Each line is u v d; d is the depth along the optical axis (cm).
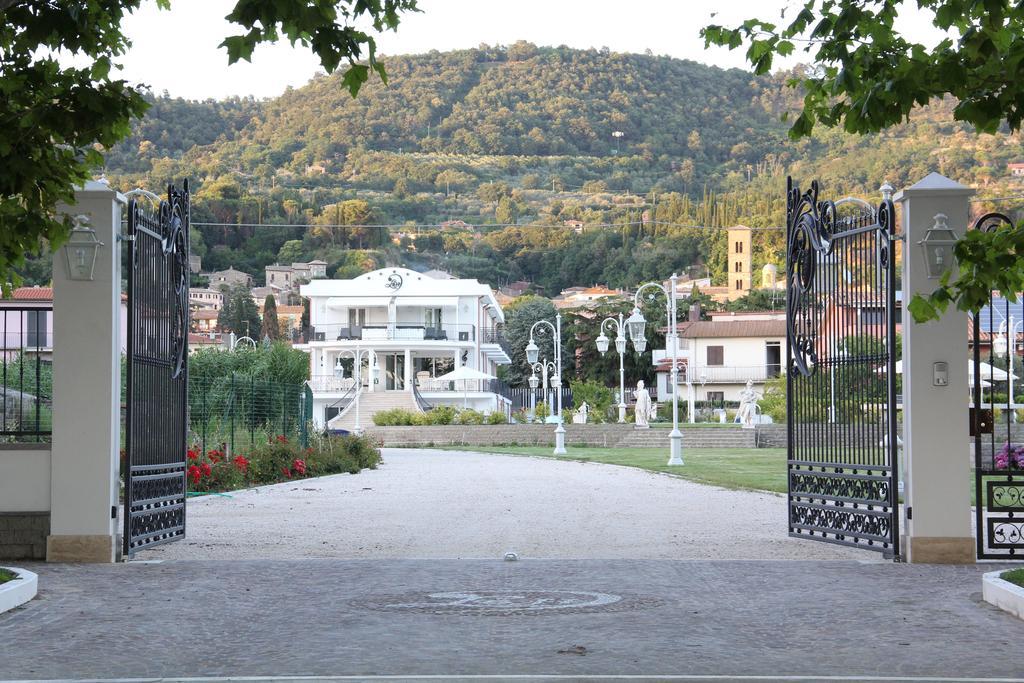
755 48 943
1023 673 797
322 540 1703
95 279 1455
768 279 16775
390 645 901
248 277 18438
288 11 841
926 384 1427
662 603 1102
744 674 791
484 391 9125
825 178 19838
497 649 883
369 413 7944
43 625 1002
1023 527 1440
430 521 2006
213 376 5269
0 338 1845
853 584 1230
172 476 1644
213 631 968
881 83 886
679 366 10300
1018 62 863
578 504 2375
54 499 1441
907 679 775
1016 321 5772
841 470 1579
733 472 3522
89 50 1027
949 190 1427
